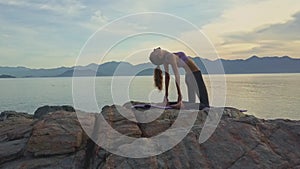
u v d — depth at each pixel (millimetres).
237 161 6141
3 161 6684
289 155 6336
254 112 31500
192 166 6035
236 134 6867
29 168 6340
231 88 58781
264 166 6000
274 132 7039
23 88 92062
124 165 5961
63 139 6855
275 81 109000
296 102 39219
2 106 41062
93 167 6332
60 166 6434
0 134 7996
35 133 6902
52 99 41062
